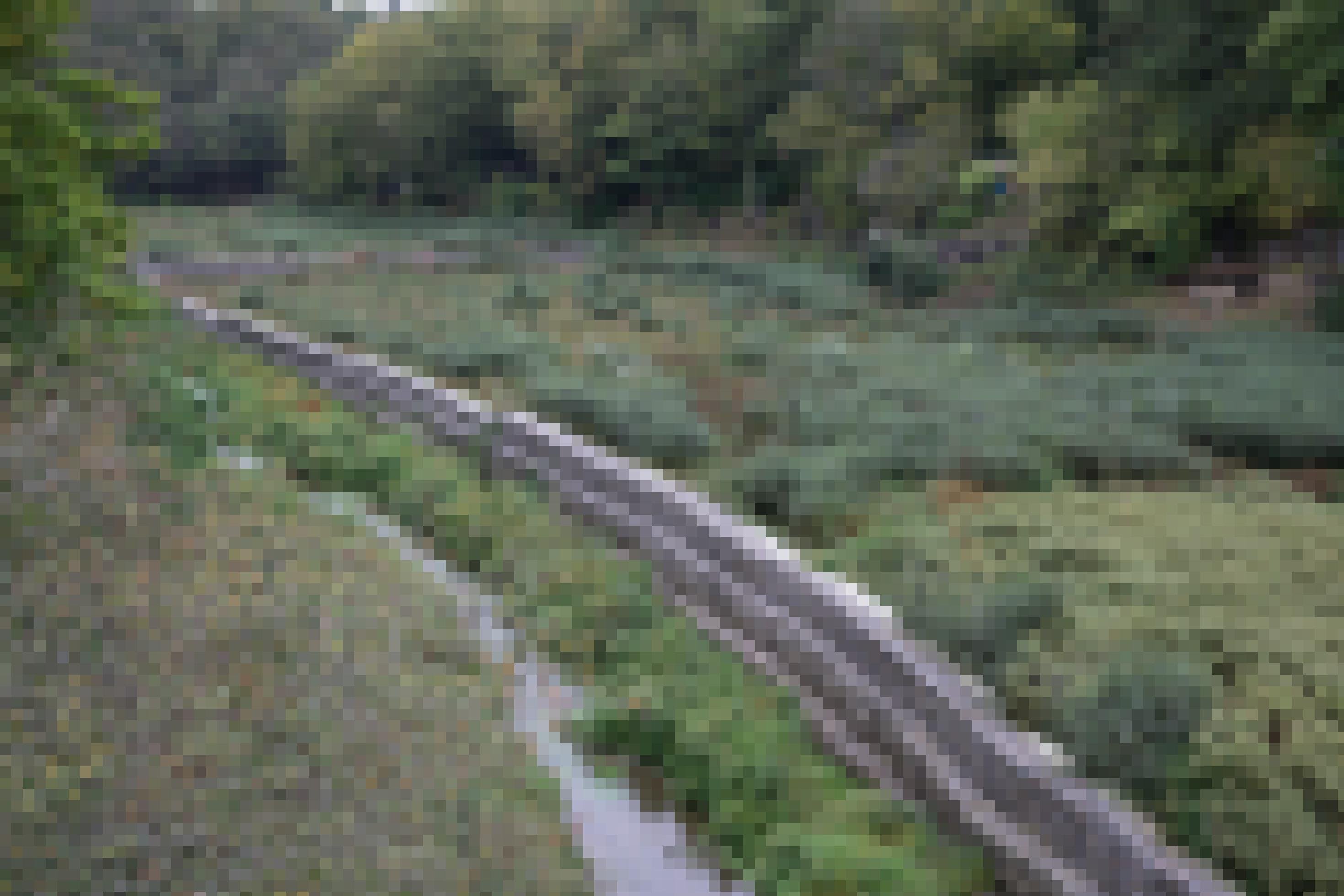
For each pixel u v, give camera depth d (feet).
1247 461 70.79
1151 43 130.52
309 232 217.56
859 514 61.82
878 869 32.42
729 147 218.18
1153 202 118.62
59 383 51.98
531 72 245.45
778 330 115.65
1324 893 33.73
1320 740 39.55
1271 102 109.29
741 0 207.31
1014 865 33.45
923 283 136.87
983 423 74.79
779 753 37.63
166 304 79.66
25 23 35.91
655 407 79.00
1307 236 108.99
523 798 33.55
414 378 86.22
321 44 373.40
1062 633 46.65
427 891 28.02
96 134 39.81
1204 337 99.71
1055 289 125.70
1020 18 147.64
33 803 26.58
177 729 31.12
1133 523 59.62
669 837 33.94
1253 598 49.98
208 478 49.39
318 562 44.73
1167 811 36.70
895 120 174.19
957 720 40.96
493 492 59.82
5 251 37.14
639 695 40.16
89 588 36.40
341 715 34.24
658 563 53.36
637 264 168.35
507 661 42.42
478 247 195.21
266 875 26.84
